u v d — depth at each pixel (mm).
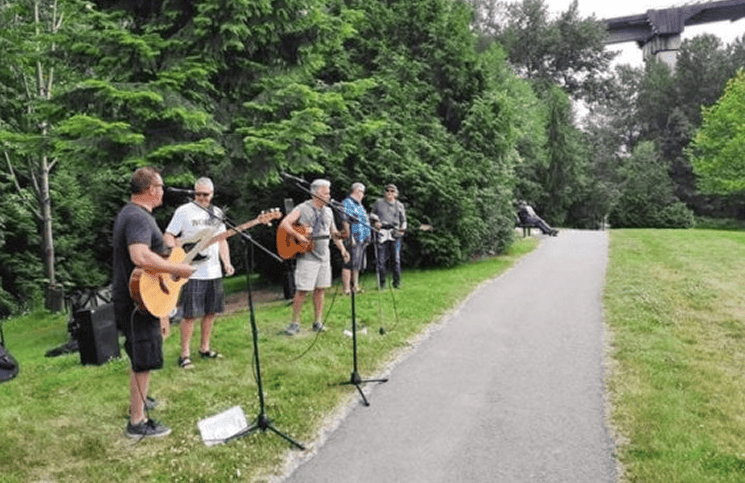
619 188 46719
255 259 12797
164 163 8523
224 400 4820
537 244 16125
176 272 3816
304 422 4426
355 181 11820
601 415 4496
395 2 14672
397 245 9906
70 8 9297
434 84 14234
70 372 5773
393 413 4648
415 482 3590
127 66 8797
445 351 6297
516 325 7301
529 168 33250
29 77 12766
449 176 12391
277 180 9766
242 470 3746
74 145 7930
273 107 9320
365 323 7387
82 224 17500
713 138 35312
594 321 7348
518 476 3625
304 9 9500
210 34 8945
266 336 6789
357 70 13430
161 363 4105
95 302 9219
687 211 40844
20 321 12320
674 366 5527
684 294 8641
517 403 4789
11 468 3744
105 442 4102
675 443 3916
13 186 16016
